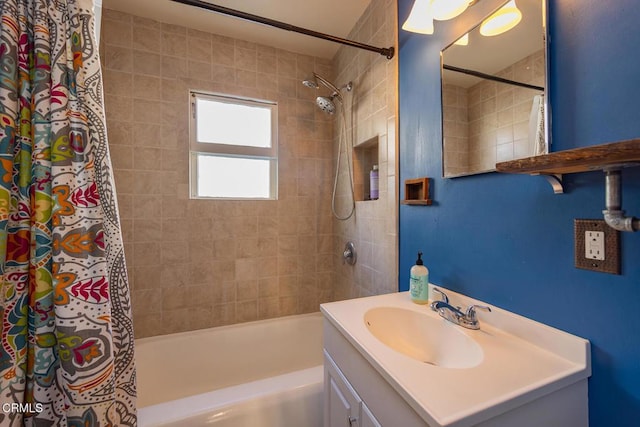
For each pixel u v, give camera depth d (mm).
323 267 2273
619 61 599
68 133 704
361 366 790
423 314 993
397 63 1389
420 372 642
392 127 1431
